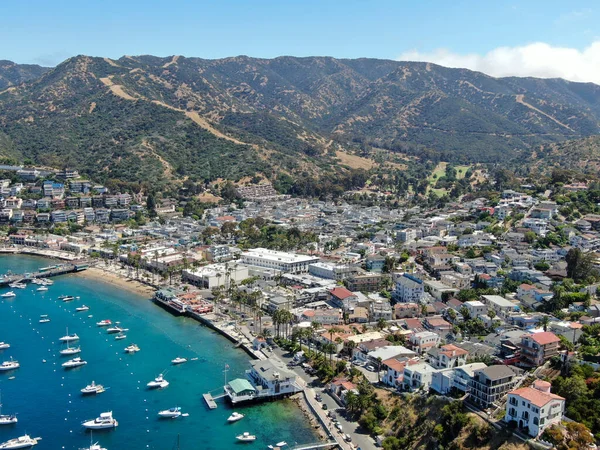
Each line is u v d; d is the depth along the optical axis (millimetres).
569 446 164125
